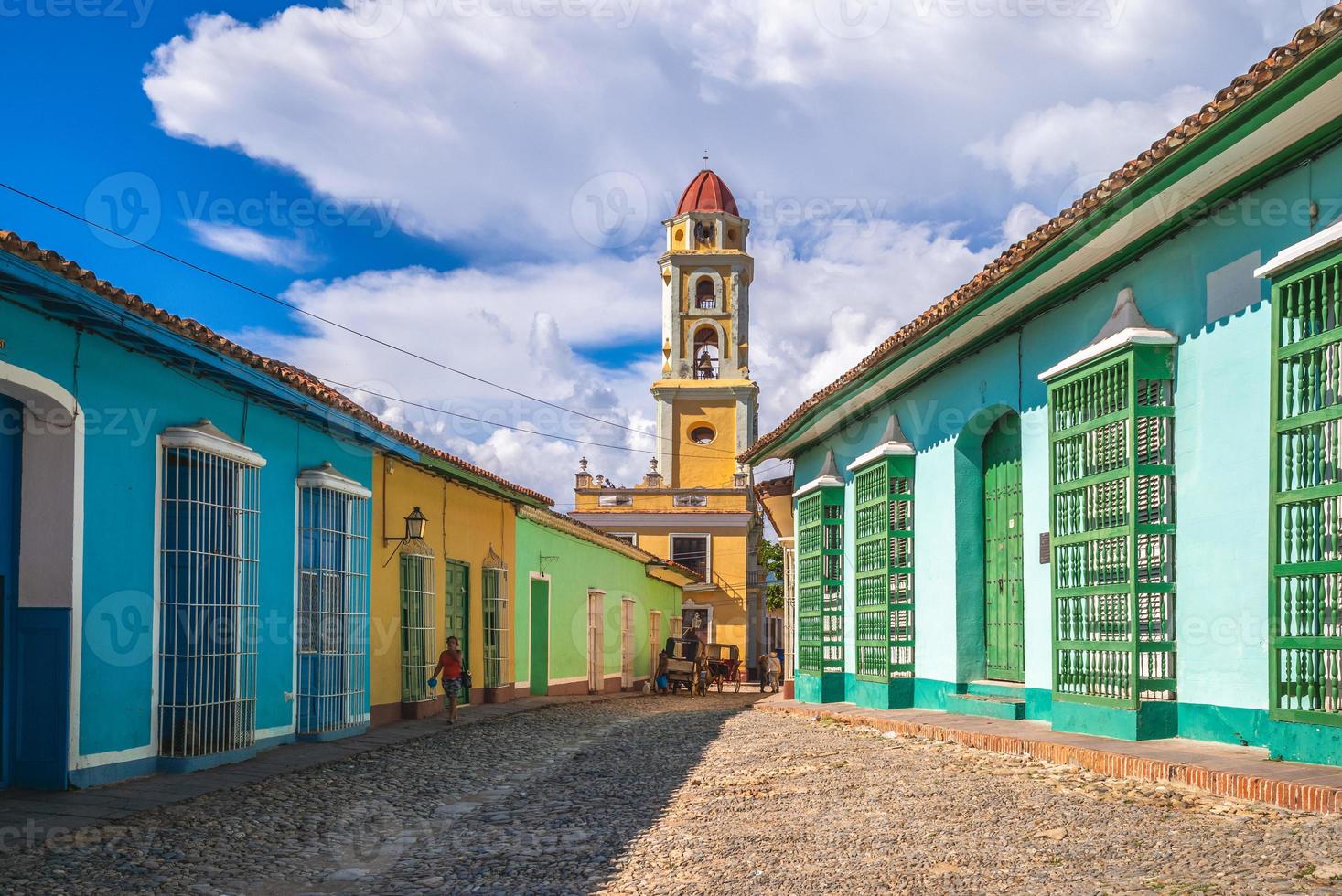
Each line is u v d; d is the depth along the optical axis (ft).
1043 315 38.24
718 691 108.37
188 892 20.02
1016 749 32.63
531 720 56.85
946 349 44.06
